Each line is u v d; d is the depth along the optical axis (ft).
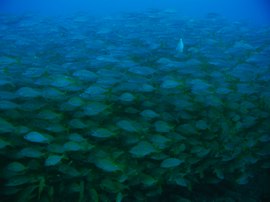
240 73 8.69
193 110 7.47
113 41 13.89
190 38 14.49
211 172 6.50
